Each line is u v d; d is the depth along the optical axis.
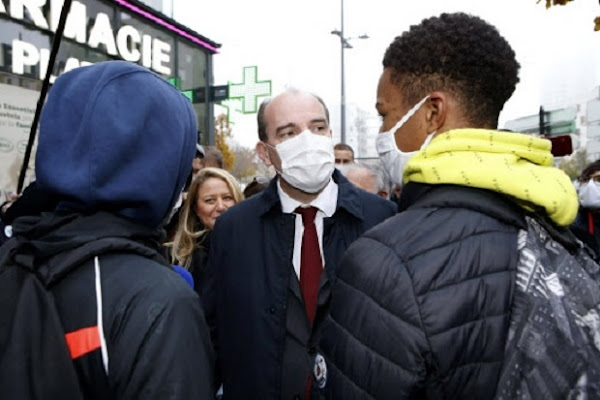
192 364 0.83
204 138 11.35
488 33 1.04
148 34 9.54
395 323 0.87
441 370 0.84
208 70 11.53
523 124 7.12
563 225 0.97
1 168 6.47
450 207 0.96
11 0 6.66
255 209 2.00
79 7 7.78
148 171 0.93
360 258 0.96
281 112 1.99
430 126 1.07
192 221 2.88
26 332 0.80
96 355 0.81
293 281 1.89
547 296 0.87
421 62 1.05
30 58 6.97
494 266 0.89
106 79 0.94
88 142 0.90
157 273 0.88
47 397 0.78
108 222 0.91
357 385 0.90
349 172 3.48
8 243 0.95
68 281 0.85
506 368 0.85
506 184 0.91
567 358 0.84
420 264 0.88
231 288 1.93
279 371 1.81
